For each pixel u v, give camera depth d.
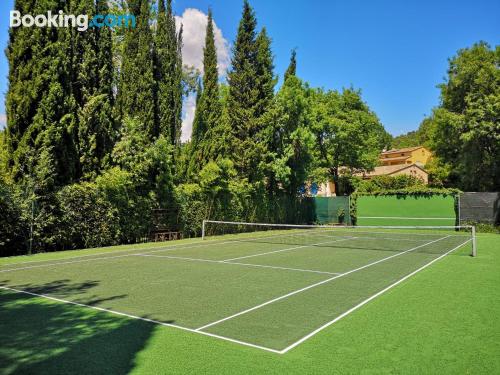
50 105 16.36
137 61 23.42
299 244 20.00
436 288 9.40
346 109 42.66
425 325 6.53
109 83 20.47
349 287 9.54
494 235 24.72
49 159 15.85
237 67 28.80
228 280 10.41
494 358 5.16
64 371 4.75
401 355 5.25
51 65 16.50
